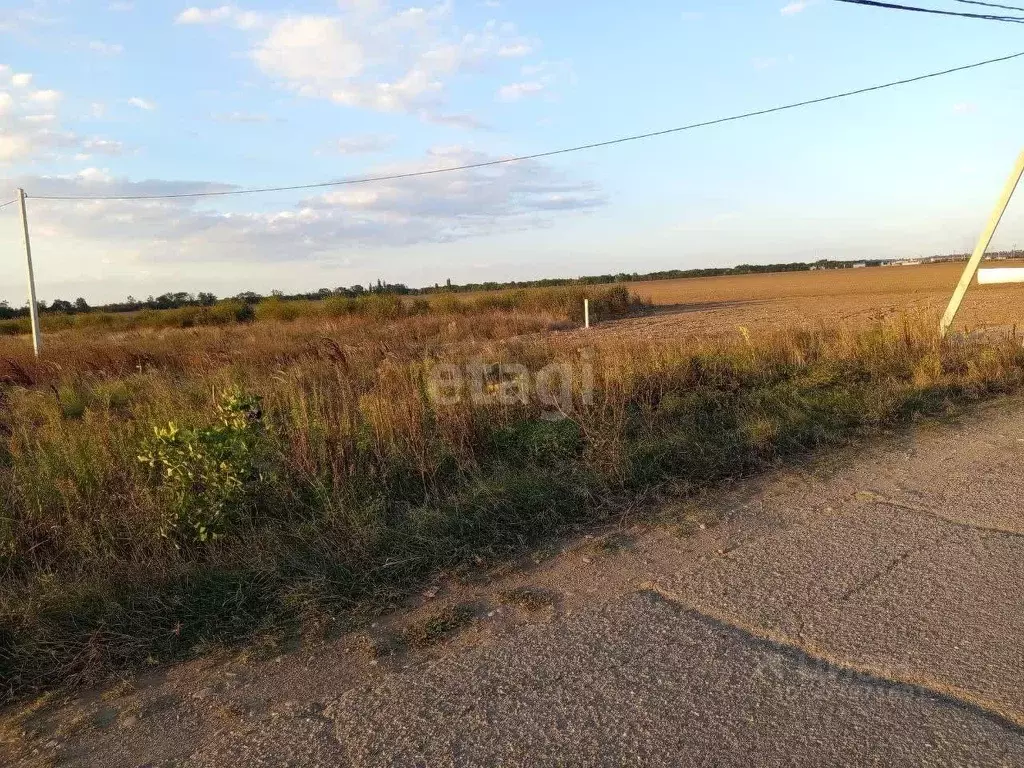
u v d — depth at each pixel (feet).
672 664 10.83
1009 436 23.50
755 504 18.02
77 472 18.01
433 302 133.49
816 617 12.09
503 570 14.71
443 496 18.57
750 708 9.61
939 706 9.47
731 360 34.35
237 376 35.50
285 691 10.84
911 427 25.12
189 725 10.16
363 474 19.10
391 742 9.34
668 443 21.40
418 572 14.70
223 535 15.79
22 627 12.45
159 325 152.56
